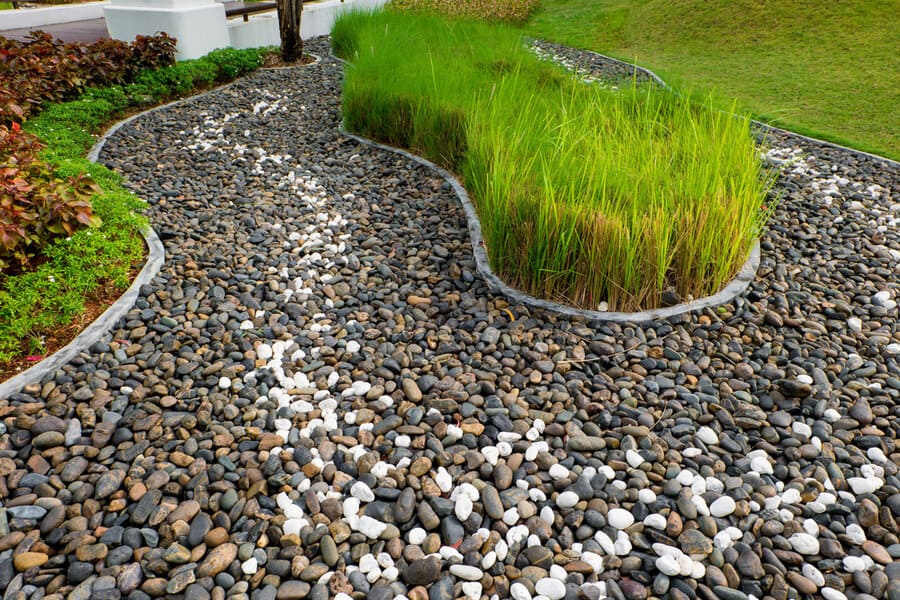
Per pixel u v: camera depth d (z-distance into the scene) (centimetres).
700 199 347
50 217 350
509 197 352
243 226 447
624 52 1200
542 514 217
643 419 258
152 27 928
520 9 1566
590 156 390
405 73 670
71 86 696
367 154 607
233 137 652
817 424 256
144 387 276
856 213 475
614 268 327
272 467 233
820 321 333
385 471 231
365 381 285
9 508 210
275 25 1178
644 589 192
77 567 192
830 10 1058
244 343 307
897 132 668
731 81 905
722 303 343
